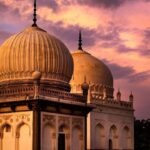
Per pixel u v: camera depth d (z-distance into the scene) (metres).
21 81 44.84
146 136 82.38
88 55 66.56
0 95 42.34
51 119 41.38
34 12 50.47
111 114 61.16
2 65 46.22
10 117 41.56
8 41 47.31
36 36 46.75
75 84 63.00
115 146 61.72
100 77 64.62
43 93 40.75
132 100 65.81
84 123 45.78
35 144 39.53
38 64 45.44
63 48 47.88
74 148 44.41
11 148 41.16
